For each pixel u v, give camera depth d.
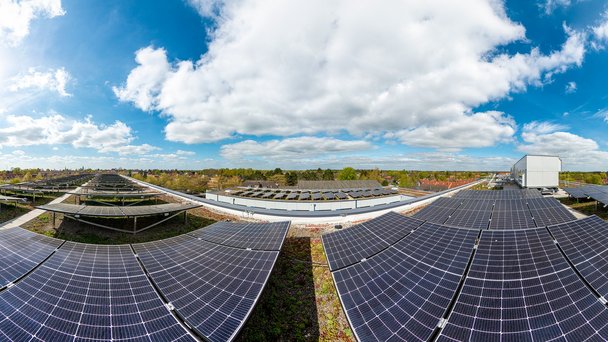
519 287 10.47
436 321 9.70
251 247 17.95
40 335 8.86
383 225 20.44
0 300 10.34
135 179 137.75
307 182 89.38
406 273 13.05
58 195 61.28
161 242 18.34
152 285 12.50
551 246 12.98
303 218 37.16
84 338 8.98
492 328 8.95
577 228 15.23
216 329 9.94
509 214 28.23
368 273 13.88
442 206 33.03
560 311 9.08
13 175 150.88
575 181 117.56
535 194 41.09
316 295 18.41
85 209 32.34
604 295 9.59
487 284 10.95
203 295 12.02
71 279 12.27
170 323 10.05
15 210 42.03
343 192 78.56
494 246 13.59
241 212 42.16
